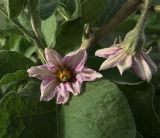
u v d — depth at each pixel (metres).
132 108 0.20
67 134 0.19
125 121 0.18
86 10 0.21
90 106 0.19
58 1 0.21
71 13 0.22
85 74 0.19
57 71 0.20
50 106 0.20
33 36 0.20
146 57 0.20
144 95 0.20
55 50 0.21
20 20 0.22
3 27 0.26
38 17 0.20
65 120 0.19
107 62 0.20
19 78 0.21
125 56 0.20
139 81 0.21
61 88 0.20
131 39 0.20
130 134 0.18
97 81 0.19
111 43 0.24
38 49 0.21
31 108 0.20
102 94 0.19
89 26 0.22
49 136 0.20
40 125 0.20
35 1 0.19
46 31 0.22
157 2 0.22
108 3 0.24
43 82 0.20
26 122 0.20
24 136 0.19
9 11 0.19
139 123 0.21
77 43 0.21
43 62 0.21
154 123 0.20
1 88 0.22
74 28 0.21
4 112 0.19
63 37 0.21
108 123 0.18
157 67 0.22
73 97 0.20
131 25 0.25
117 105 0.18
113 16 0.23
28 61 0.22
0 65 0.22
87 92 0.19
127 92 0.20
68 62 0.20
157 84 0.23
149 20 0.35
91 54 0.23
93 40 0.22
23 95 0.20
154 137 0.21
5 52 0.22
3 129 0.19
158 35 0.35
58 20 0.25
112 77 0.21
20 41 0.25
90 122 0.19
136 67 0.20
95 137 0.18
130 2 0.21
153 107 0.20
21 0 0.19
